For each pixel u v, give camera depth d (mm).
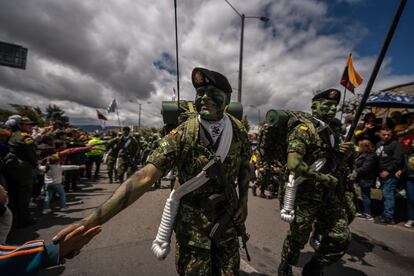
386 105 6578
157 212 4484
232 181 1425
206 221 1311
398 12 1786
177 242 1381
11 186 3598
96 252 2879
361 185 4766
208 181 1320
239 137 1445
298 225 2129
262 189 6184
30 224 3799
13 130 4055
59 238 846
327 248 2068
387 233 3865
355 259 2943
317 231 2248
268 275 2492
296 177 2072
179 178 1376
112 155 7516
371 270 2686
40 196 5391
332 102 2209
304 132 1998
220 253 1409
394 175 4371
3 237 2312
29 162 3703
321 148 2113
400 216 4727
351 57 3859
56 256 817
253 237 3490
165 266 2590
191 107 1950
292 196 2090
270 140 2381
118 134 7395
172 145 1228
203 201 1319
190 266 1274
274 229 3842
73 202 5227
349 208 2361
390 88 7254
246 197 1535
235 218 1428
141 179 1083
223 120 1400
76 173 6406
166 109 1872
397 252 3166
